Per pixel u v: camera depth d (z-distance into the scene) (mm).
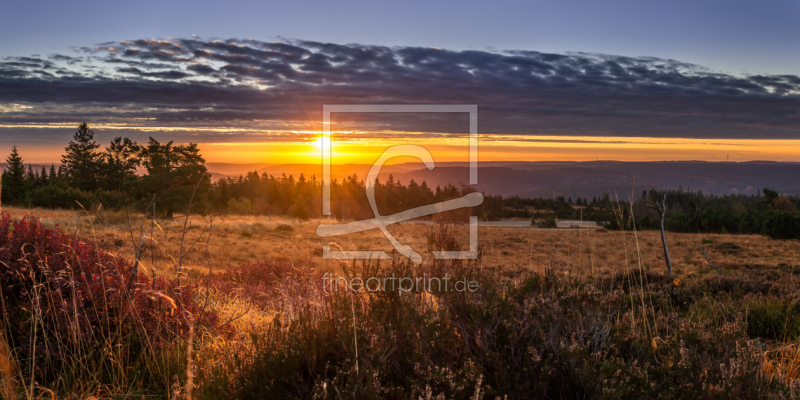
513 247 28844
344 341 2412
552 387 2268
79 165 81688
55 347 3121
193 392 2498
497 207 75500
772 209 75375
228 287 7145
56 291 3361
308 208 75000
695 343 2547
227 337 4027
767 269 12797
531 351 2326
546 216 78625
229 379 2592
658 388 2109
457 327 2590
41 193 45875
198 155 46406
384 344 2377
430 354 2354
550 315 2627
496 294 2775
